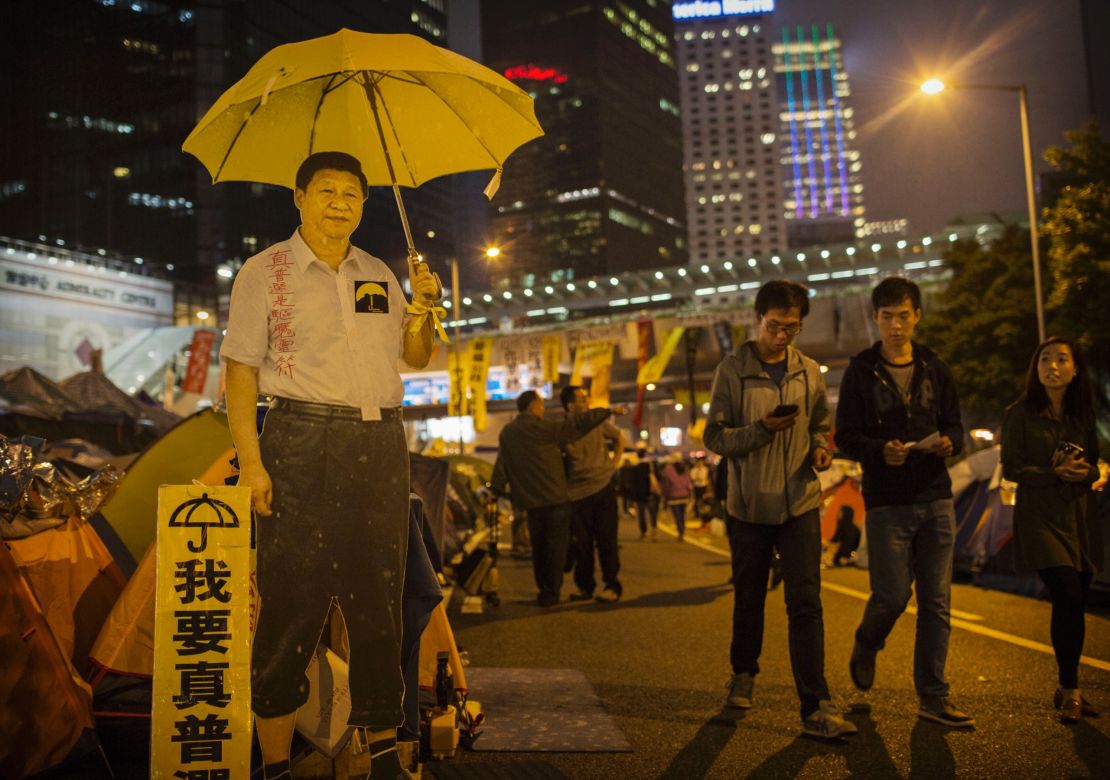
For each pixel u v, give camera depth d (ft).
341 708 9.84
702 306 159.22
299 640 8.94
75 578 13.25
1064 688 14.24
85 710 11.27
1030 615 24.43
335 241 9.58
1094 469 14.34
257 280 9.27
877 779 11.51
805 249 254.88
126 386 233.76
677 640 22.08
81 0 370.94
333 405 9.21
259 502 8.91
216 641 8.75
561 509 28.53
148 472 17.13
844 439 14.69
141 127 358.84
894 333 14.69
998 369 115.44
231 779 8.66
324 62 9.37
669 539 60.95
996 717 14.30
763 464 14.51
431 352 10.22
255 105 9.97
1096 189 83.41
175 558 8.77
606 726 14.03
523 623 25.09
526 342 159.53
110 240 357.41
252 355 9.21
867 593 29.94
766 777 11.64
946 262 130.41
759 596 15.12
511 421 29.09
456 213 568.41
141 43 361.92
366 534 9.19
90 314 257.14
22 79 374.63
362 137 10.70
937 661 14.17
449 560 37.50
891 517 14.35
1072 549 14.39
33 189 368.27
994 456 33.91
